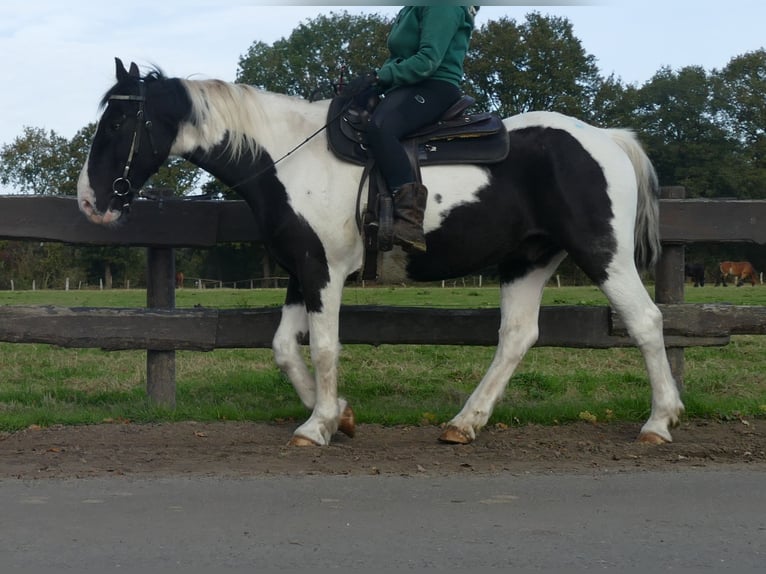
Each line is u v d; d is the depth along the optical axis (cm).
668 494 470
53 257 5091
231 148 604
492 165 600
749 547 382
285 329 633
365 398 813
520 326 641
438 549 379
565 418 702
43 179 5550
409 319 727
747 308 730
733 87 5962
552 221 599
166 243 730
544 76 4878
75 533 400
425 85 596
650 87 5856
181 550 377
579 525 413
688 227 732
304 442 599
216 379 913
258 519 421
